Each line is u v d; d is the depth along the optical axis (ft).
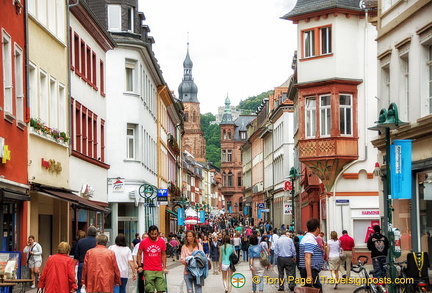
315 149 130.31
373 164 129.39
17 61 80.07
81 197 105.09
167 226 233.55
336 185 130.62
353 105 129.59
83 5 112.16
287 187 170.09
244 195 433.48
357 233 130.11
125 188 157.79
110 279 52.31
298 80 133.90
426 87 77.10
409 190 56.54
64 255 49.96
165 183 225.15
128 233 160.04
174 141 244.22
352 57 129.70
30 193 85.61
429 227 76.59
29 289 77.66
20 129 79.56
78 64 115.75
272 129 284.82
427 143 76.48
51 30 97.19
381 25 90.12
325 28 130.93
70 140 105.09
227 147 645.51
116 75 158.51
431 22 73.77
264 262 76.18
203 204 423.64
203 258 62.90
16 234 79.15
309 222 50.83
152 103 189.88
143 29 175.94
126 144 159.43
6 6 74.08
